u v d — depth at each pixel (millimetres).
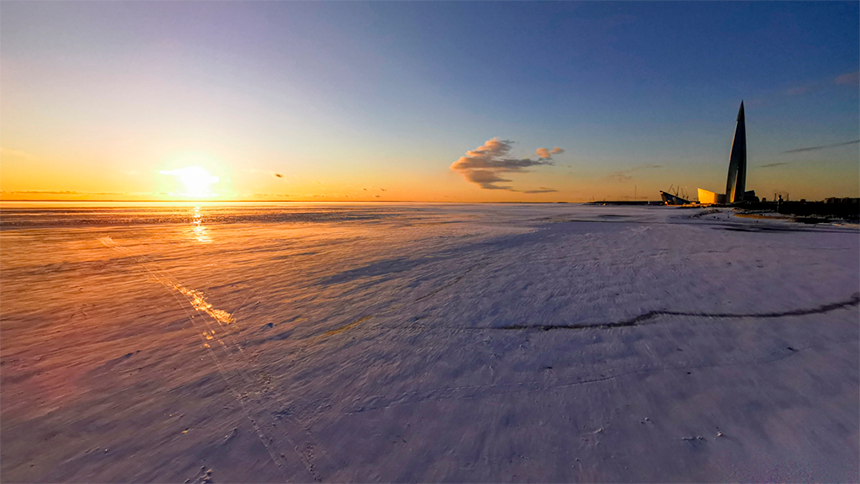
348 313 5559
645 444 2445
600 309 5387
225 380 3555
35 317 5535
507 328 4742
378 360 3893
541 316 5160
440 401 3062
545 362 3730
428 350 4117
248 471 2338
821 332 4301
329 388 3338
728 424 2619
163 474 2318
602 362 3691
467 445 2502
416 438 2596
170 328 5051
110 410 3062
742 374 3348
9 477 2303
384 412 2934
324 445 2564
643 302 5668
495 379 3408
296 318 5383
